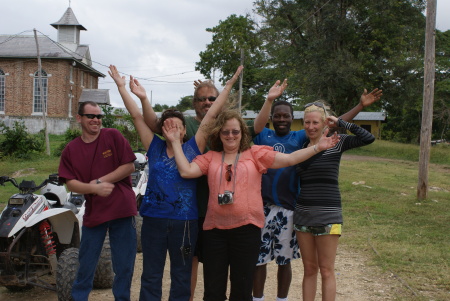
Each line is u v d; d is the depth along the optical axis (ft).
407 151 104.88
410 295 17.94
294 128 157.48
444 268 21.16
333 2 114.62
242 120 13.89
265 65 128.77
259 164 13.57
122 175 14.82
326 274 14.30
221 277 13.57
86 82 171.53
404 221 32.12
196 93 15.53
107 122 87.71
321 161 14.29
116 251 14.84
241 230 13.25
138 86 14.83
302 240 14.61
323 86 112.16
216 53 160.04
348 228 29.89
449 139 171.12
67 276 15.87
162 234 13.78
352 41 117.19
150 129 15.19
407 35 120.37
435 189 51.42
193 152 14.25
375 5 112.06
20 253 16.79
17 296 18.67
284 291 16.05
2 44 153.48
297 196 15.66
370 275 20.57
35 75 150.61
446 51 139.54
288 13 122.31
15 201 16.43
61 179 14.90
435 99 137.80
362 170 68.13
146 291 13.84
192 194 13.99
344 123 14.34
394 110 127.03
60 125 149.18
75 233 18.47
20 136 85.61
